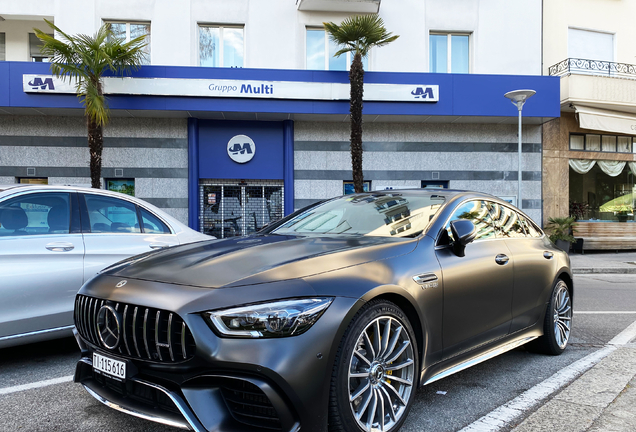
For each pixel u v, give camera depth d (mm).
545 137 14359
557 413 2648
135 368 2096
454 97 12664
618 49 15352
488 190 13906
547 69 14680
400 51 13438
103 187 12820
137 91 11594
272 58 13062
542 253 3797
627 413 2645
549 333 3785
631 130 14383
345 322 2045
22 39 13383
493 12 13859
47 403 2832
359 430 2102
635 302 6781
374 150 13586
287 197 13164
